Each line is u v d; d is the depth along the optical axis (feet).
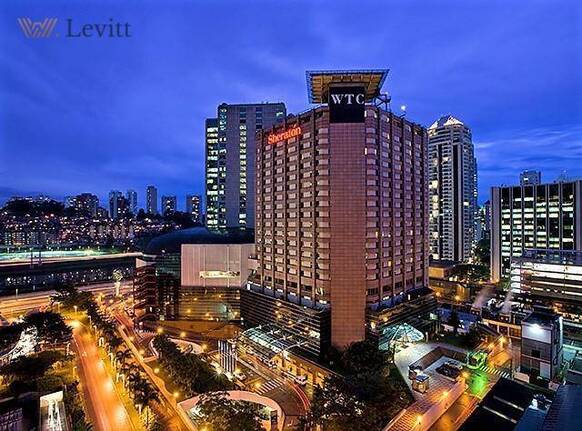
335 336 284.20
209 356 303.68
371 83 303.27
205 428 177.68
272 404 222.28
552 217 499.51
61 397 207.82
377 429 179.11
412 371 249.55
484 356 284.41
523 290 382.01
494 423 174.40
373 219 292.61
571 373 225.56
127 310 456.04
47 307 468.75
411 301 319.47
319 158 299.99
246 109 640.58
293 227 327.67
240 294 397.19
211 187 655.76
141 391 216.95
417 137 351.87
